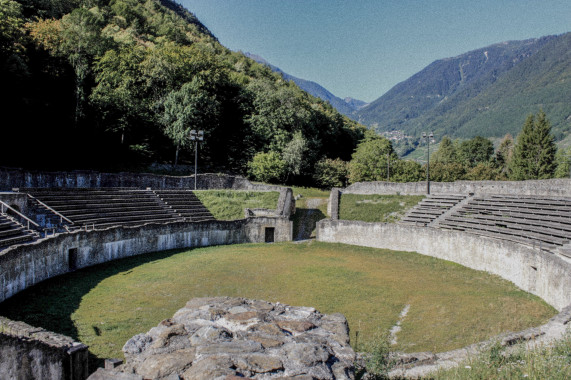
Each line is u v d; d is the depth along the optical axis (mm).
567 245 30516
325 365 8312
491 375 12438
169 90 81750
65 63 73250
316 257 43062
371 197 57844
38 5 97625
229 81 100250
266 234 53625
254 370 7828
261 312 11070
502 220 40719
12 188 37906
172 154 79375
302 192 73938
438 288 31312
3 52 57344
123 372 7766
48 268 30609
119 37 105875
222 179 65562
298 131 91125
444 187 55406
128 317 23344
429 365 15938
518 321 23625
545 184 47375
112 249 38438
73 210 39625
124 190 49781
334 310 25938
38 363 12500
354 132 138750
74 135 63688
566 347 13500
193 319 10523
